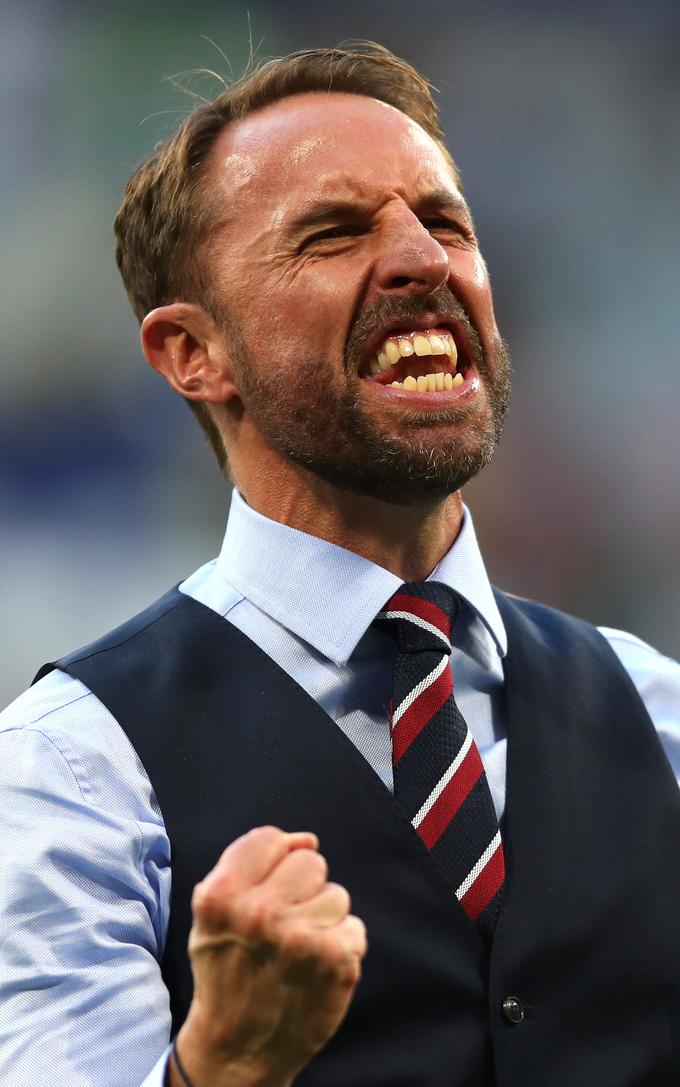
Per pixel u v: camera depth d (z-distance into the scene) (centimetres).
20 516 1783
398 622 439
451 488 431
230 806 410
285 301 436
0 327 1859
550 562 1867
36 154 1950
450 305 435
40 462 1811
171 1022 393
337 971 310
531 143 2105
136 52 1998
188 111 508
